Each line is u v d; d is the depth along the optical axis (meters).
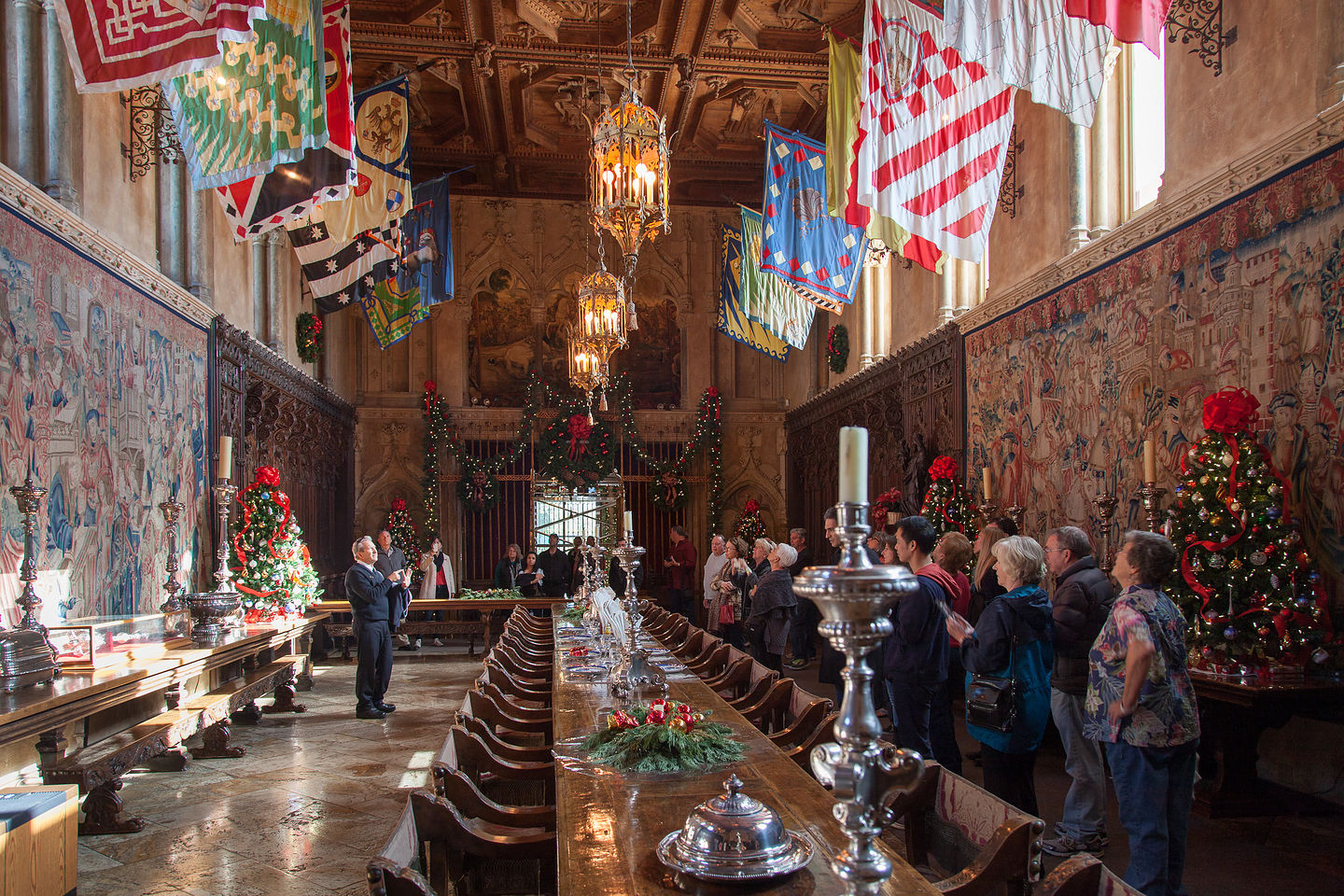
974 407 12.21
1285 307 6.59
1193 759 3.98
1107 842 5.22
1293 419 6.49
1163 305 8.09
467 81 16.86
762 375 22.89
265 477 11.73
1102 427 9.08
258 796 6.98
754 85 17.02
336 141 7.28
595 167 8.91
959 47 5.88
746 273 14.72
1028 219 10.96
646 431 22.17
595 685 5.91
